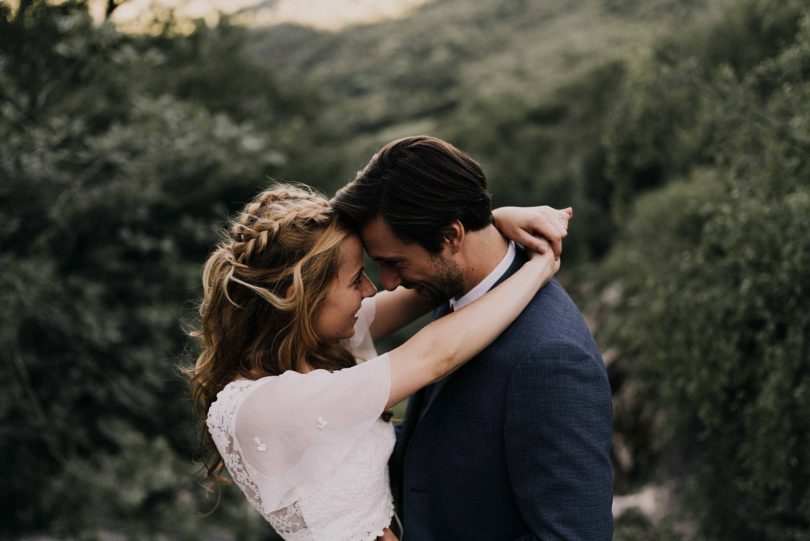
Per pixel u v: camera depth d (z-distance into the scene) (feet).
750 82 15.78
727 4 27.43
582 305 37.73
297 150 49.80
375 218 4.77
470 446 4.83
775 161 14.46
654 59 17.49
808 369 13.80
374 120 115.85
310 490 4.75
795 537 14.60
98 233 26.61
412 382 4.67
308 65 152.56
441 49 139.13
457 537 5.00
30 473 22.65
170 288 27.35
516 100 73.36
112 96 25.55
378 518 5.04
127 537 21.40
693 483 18.06
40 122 20.66
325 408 4.64
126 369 25.18
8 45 19.69
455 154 4.75
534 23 142.31
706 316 14.98
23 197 22.39
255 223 5.04
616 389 27.61
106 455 22.66
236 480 4.93
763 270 14.02
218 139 24.82
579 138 54.65
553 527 4.44
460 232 4.76
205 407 5.27
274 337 5.07
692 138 19.17
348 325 5.21
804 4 16.63
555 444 4.47
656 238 25.14
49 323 22.97
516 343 4.70
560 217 5.22
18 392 22.21
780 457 13.62
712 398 15.79
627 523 20.92
